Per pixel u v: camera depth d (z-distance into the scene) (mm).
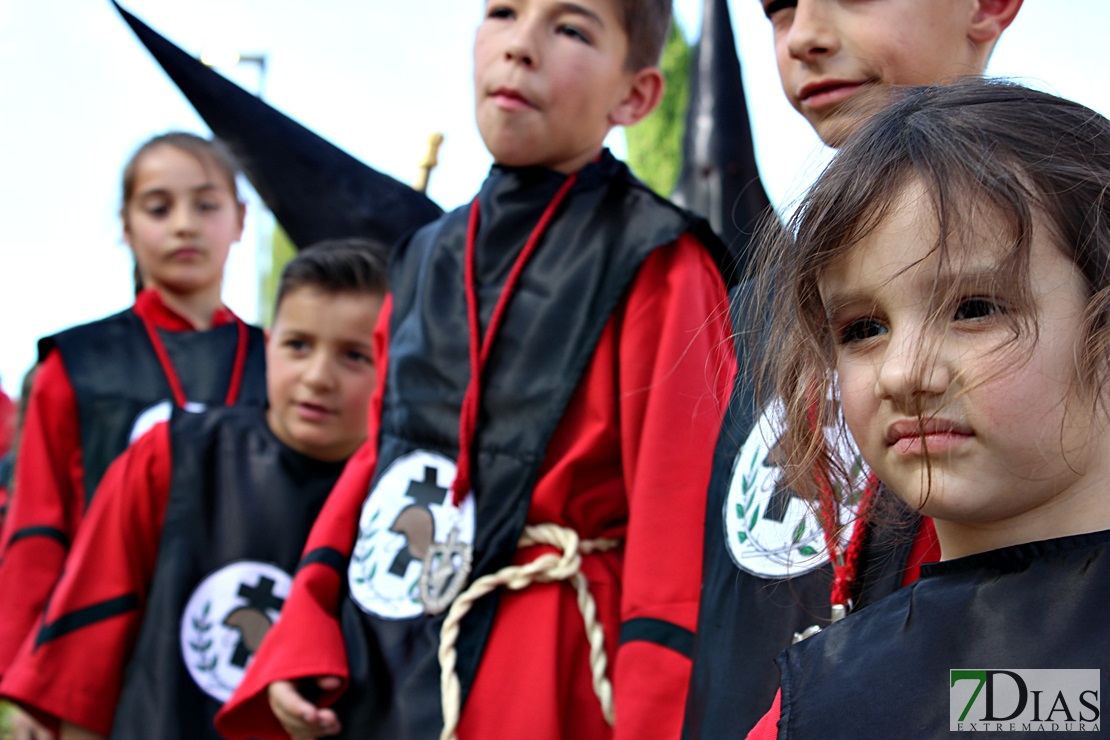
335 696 2123
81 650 2646
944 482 1017
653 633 1860
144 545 2740
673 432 2004
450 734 1972
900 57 1741
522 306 2172
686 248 2168
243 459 2762
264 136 3199
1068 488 1020
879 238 1051
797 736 1036
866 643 1054
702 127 3152
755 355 1457
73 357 3229
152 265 3328
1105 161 1052
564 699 1998
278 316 2793
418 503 2156
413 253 2393
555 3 2250
